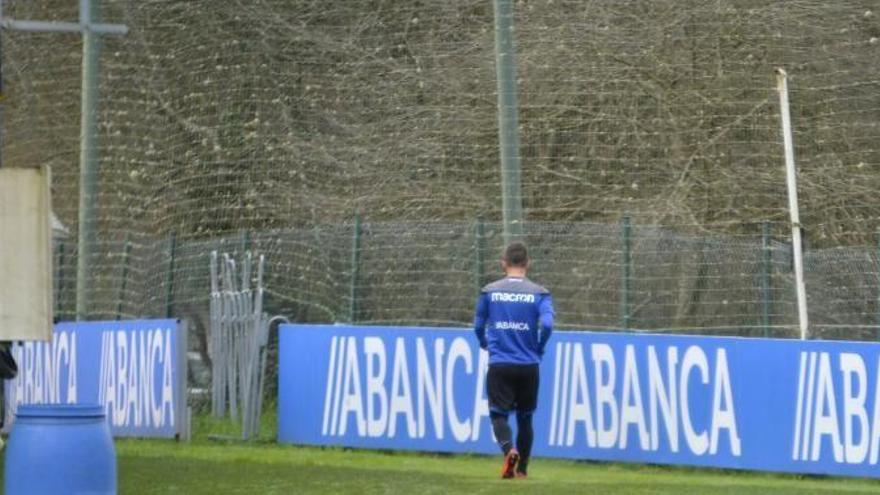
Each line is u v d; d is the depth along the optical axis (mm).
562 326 55688
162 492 41594
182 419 57938
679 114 67625
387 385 54531
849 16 67812
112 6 73438
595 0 69000
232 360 58719
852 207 65875
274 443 57406
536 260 56500
